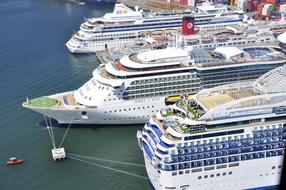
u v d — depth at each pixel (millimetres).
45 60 161375
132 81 102562
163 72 105562
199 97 79938
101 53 169875
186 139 71125
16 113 112312
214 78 110938
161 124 76562
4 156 91812
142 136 81250
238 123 73062
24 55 167375
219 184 75562
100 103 100875
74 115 102000
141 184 81688
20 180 83438
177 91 108562
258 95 75562
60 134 101562
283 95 75438
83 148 95562
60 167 87875
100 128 104938
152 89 105375
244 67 112750
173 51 111750
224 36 160750
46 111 101125
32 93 126250
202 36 158625
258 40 159375
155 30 186125
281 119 74688
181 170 71938
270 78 82688
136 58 109688
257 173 76250
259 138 73562
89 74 144375
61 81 137125
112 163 89250
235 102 73000
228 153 73000
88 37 173250
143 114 105375
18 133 101812
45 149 94750
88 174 85312
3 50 174375
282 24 174125
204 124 71625
